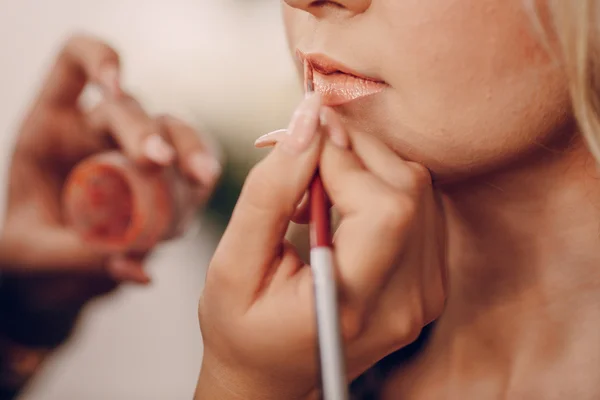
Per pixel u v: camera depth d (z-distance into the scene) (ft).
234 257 1.36
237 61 4.13
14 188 3.25
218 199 4.07
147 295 4.29
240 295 1.36
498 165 1.38
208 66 4.19
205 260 4.28
